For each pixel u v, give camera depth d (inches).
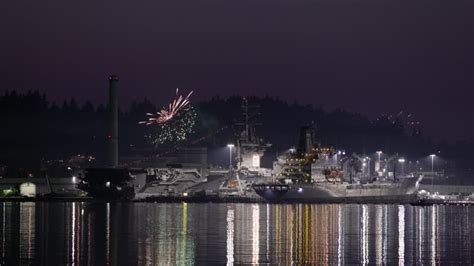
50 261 5064.0
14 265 4913.9
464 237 6653.5
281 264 5002.5
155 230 7106.3
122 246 5831.7
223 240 6274.6
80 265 4909.0
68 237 6427.2
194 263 5007.4
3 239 6254.9
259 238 6451.8
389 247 5895.7
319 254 5472.4
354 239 6432.1
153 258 5211.6
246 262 5068.9
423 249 5792.3
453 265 5044.3
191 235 6653.5
